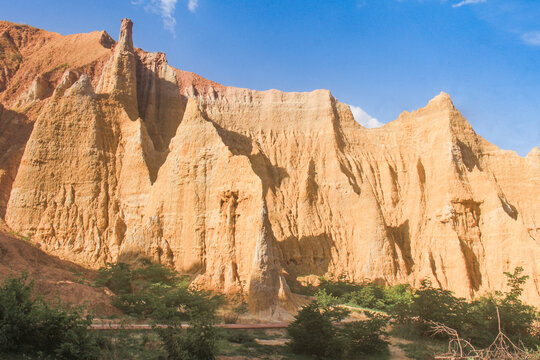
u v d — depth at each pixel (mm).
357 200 68188
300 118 82625
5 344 16344
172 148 58281
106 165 58188
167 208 53688
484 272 55844
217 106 83750
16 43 94188
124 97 65625
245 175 45688
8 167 61312
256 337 27703
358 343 26422
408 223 66312
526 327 32031
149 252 49219
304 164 75750
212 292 39219
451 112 75062
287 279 54688
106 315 29312
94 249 52406
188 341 19703
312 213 68312
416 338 30750
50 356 16672
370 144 80375
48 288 30281
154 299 31266
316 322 24953
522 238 53562
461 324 30812
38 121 57562
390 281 57406
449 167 64438
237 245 42375
